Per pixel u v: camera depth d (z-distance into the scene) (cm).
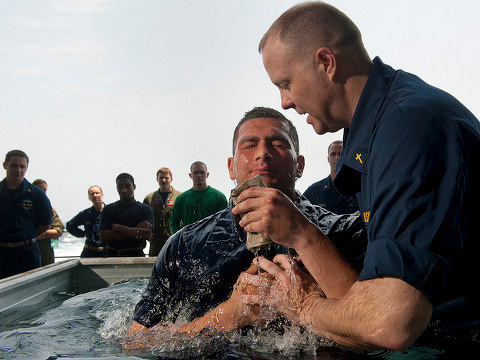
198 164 496
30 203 420
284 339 127
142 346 134
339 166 123
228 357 118
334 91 112
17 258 409
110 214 457
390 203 90
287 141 147
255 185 114
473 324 102
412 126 91
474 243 92
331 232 152
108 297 258
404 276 84
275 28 115
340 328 95
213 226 154
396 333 83
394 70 113
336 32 110
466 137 91
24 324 193
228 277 147
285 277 130
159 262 154
